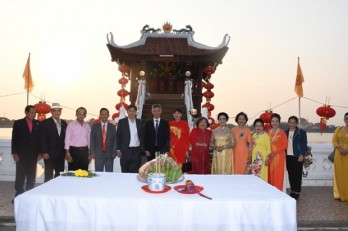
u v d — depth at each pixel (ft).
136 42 65.72
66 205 8.92
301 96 33.35
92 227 8.82
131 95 63.05
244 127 20.38
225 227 8.95
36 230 8.92
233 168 19.85
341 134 22.18
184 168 20.21
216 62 64.59
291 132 22.54
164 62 69.41
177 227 8.80
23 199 9.11
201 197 9.25
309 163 24.23
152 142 21.07
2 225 15.78
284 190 19.89
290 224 9.14
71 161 20.22
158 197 9.09
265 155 19.63
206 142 20.29
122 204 8.80
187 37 68.03
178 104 55.72
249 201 9.04
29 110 20.08
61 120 20.66
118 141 20.62
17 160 19.88
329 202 21.39
